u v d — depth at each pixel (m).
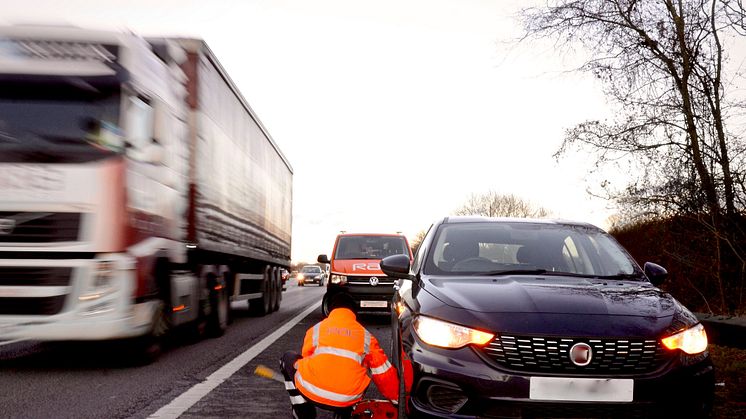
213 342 10.95
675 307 4.93
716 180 11.23
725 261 12.02
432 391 4.54
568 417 4.29
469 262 6.05
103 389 6.79
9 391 6.67
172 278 9.16
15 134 7.52
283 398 6.39
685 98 11.45
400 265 5.89
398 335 5.57
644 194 11.80
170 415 5.64
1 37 7.79
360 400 4.55
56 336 7.47
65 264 7.47
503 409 4.32
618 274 5.95
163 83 9.05
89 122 7.64
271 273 18.19
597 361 4.36
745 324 8.20
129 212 7.72
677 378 4.38
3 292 7.42
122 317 7.56
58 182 7.47
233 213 12.96
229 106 12.59
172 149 9.34
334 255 16.36
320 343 4.40
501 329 4.46
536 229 6.52
